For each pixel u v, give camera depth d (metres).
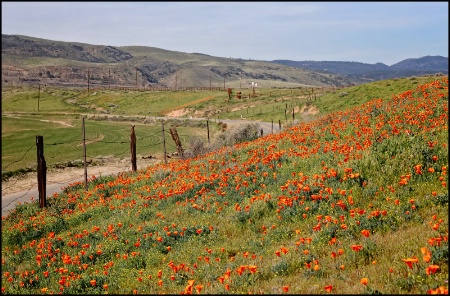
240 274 7.42
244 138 37.16
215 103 142.25
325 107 87.38
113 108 161.62
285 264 8.01
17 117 119.31
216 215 13.67
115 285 9.19
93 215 18.97
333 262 7.76
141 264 10.66
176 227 13.10
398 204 9.62
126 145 65.25
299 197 12.38
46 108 161.75
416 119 16.19
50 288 9.94
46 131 85.44
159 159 51.88
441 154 11.56
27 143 68.62
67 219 19.28
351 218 9.66
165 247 11.47
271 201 12.84
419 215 8.95
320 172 13.79
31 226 18.86
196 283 8.17
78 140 71.81
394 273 6.77
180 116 129.25
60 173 43.41
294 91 153.62
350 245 8.07
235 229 11.82
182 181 19.66
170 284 8.45
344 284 6.71
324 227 9.77
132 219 16.05
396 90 78.19
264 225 11.48
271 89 188.12
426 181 10.48
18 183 38.62
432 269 5.95
